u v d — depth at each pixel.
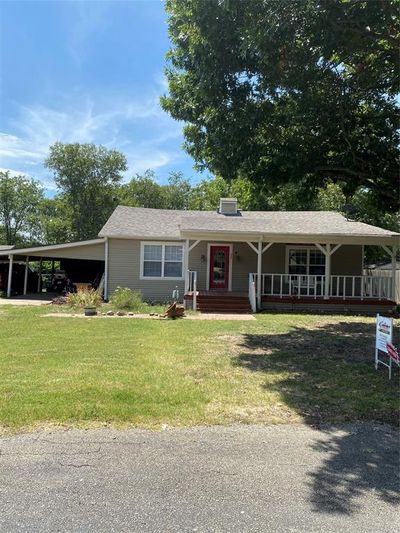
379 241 17.06
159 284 19.56
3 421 4.58
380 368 7.38
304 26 7.51
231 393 5.76
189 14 8.20
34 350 8.29
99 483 3.39
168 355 8.06
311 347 9.27
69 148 44.56
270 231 16.73
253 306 16.33
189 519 2.95
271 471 3.63
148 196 50.22
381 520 2.97
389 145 10.55
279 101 9.49
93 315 14.12
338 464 3.79
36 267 33.59
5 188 48.91
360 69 9.50
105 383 5.96
